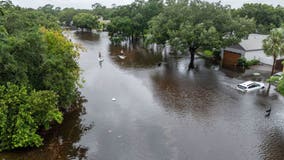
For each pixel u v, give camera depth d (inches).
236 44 1582.2
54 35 968.9
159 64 1619.1
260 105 996.6
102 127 829.2
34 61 780.6
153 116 903.1
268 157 683.4
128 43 2447.1
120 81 1283.2
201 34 1450.5
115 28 2495.1
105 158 671.8
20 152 678.5
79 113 925.8
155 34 1689.2
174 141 750.5
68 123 852.0
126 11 2723.9
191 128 823.1
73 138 762.8
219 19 1571.1
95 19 3481.8
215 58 1737.2
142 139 760.3
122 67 1553.9
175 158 673.0
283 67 1374.3
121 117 896.3
